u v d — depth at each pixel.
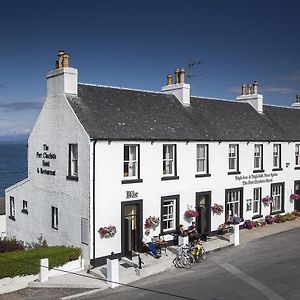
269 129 29.16
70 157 20.81
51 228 22.41
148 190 21.36
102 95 22.53
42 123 22.97
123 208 20.33
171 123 23.42
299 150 31.16
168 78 27.20
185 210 23.09
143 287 16.64
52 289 17.61
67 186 20.86
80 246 19.94
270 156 28.39
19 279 18.19
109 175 19.81
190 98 27.34
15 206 26.34
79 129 19.78
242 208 26.36
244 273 17.75
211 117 26.44
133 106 23.08
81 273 19.03
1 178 108.69
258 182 27.45
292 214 29.48
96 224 19.38
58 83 21.39
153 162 21.58
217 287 16.17
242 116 28.81
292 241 23.08
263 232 25.30
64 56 21.08
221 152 25.02
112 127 20.44
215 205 24.47
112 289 16.73
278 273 17.61
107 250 19.75
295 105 37.22
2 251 21.89
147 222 21.14
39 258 18.69
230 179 25.55
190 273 18.05
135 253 20.62
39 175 23.44
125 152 20.81
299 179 31.03
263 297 15.00
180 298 15.20
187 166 23.17
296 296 15.01
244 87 31.91
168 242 22.14
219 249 21.61
